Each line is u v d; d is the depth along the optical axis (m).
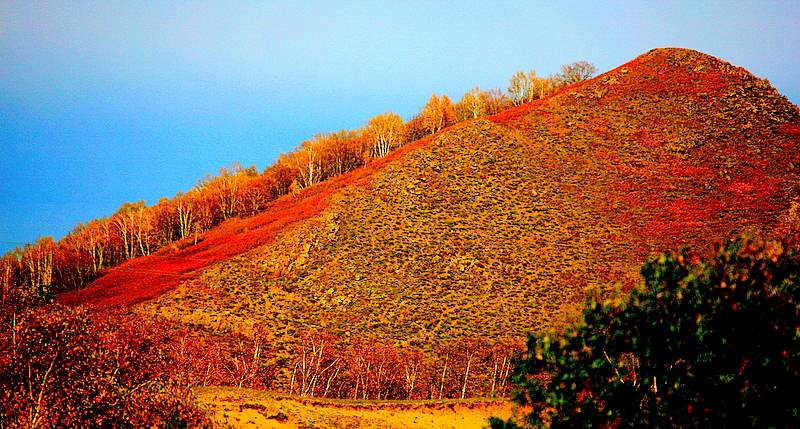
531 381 13.47
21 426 18.23
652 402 12.23
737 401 11.47
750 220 66.19
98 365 20.67
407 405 35.81
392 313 55.69
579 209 72.31
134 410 19.78
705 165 79.38
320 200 80.94
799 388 11.17
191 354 40.16
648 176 78.44
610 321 13.02
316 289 60.06
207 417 22.48
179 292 60.44
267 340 51.50
